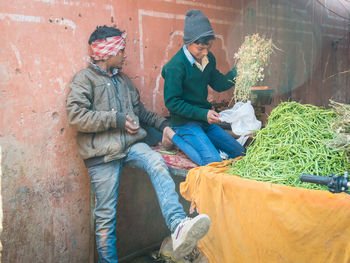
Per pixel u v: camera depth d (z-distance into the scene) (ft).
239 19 15.30
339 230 5.82
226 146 10.32
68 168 10.09
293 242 6.37
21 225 9.29
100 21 10.43
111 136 9.32
